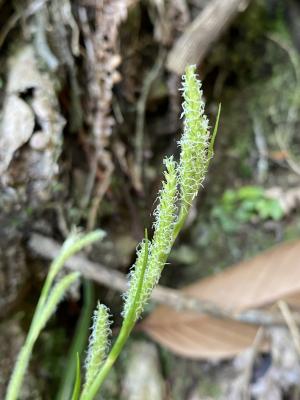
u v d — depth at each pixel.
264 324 0.18
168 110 0.22
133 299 0.08
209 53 0.23
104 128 0.19
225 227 0.23
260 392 0.18
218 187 0.24
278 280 0.18
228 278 0.19
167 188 0.08
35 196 0.16
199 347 0.19
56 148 0.17
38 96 0.16
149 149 0.21
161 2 0.20
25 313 0.17
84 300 0.19
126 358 0.20
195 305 0.18
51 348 0.18
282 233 0.22
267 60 0.25
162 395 0.19
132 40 0.20
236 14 0.21
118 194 0.20
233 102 0.24
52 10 0.17
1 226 0.16
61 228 0.18
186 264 0.22
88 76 0.18
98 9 0.18
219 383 0.19
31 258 0.17
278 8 0.25
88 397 0.09
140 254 0.08
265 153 0.24
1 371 0.16
